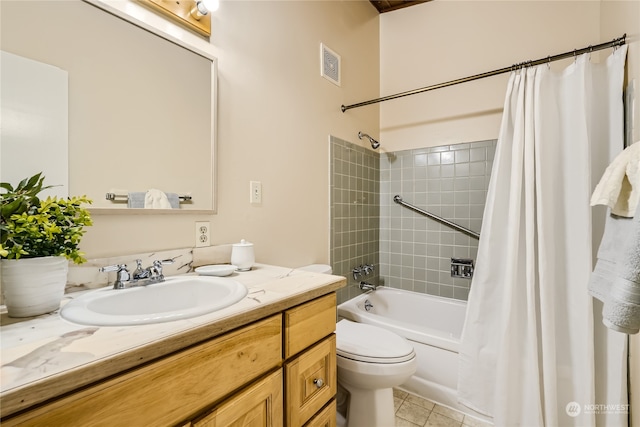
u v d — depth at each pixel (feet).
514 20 6.68
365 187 7.74
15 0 2.36
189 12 3.58
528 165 4.66
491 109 6.92
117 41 2.98
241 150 4.31
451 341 5.24
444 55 7.54
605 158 4.51
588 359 4.17
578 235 4.41
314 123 5.89
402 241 8.12
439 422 4.87
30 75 2.43
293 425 2.60
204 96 3.77
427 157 7.75
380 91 8.53
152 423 1.63
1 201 2.02
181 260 3.47
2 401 1.15
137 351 1.55
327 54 6.28
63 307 2.15
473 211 7.10
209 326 1.90
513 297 4.60
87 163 2.75
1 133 2.29
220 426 1.98
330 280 3.18
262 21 4.69
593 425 4.12
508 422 4.47
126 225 3.04
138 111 3.13
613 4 4.89
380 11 8.47
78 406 1.37
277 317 2.49
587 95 4.43
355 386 4.43
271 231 4.84
